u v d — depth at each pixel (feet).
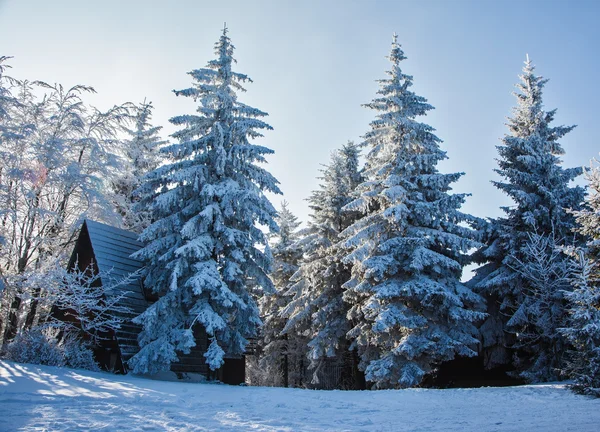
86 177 74.74
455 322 74.13
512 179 84.69
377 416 33.47
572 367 51.47
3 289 62.49
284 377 123.13
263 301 122.72
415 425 28.58
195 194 74.28
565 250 62.23
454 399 44.09
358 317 86.02
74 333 69.05
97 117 80.02
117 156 81.00
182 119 74.23
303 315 98.63
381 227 80.79
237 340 71.72
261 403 40.04
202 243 67.00
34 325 67.97
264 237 73.31
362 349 86.17
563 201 79.77
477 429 26.00
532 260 78.33
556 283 73.15
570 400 40.68
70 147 74.64
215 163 73.41
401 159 82.89
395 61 88.38
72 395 35.35
